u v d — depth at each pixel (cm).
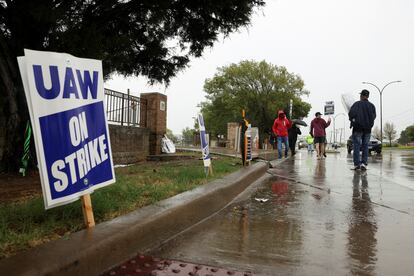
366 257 328
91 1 764
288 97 5059
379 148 2334
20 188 558
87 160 342
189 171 739
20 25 734
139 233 336
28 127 726
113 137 1088
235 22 947
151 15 912
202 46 1057
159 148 1427
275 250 345
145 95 1407
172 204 422
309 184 743
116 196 460
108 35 885
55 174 309
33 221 350
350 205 542
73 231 328
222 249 347
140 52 1056
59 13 666
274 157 1545
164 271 292
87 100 348
